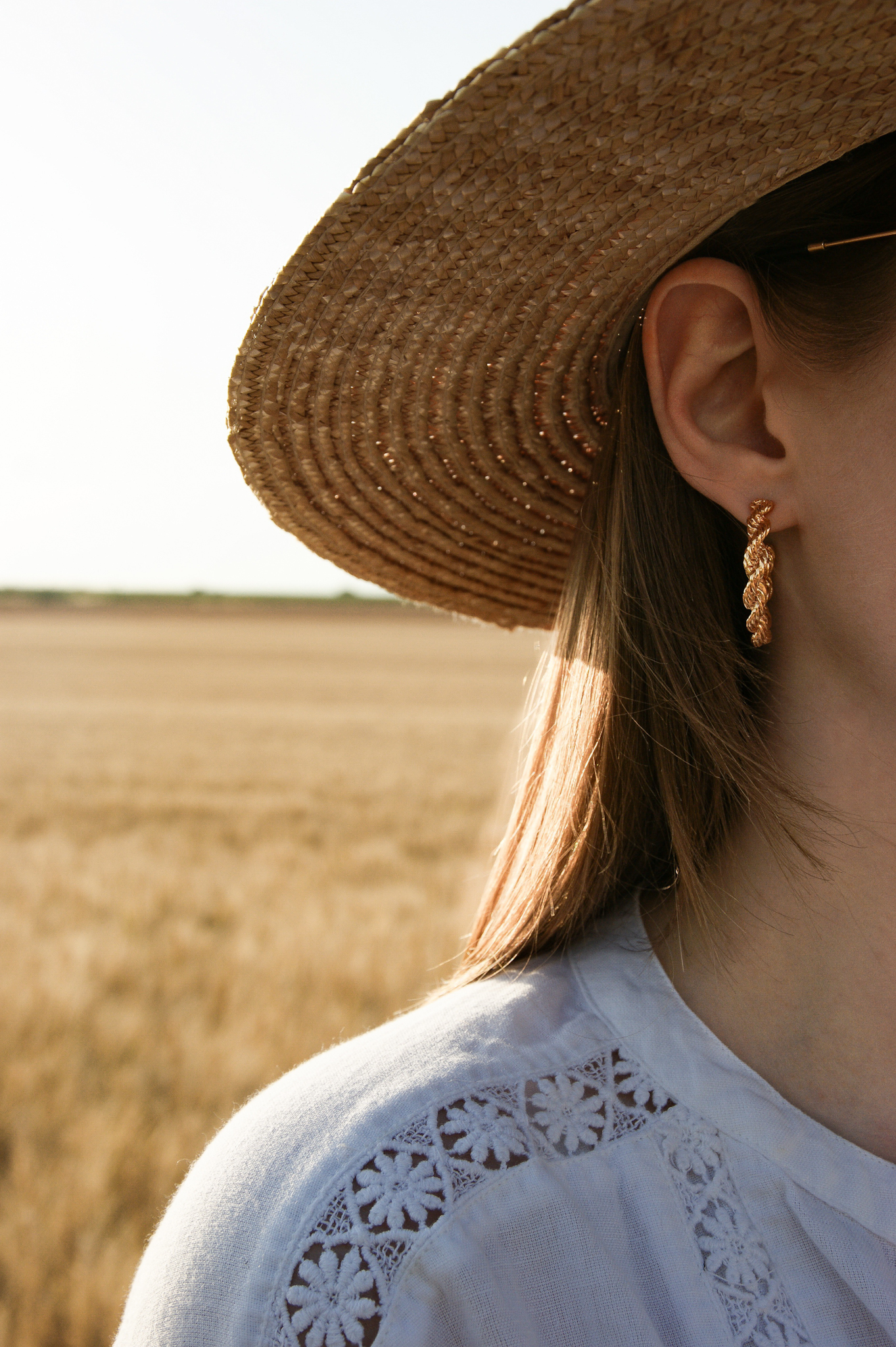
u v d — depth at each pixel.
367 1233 0.70
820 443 0.83
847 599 0.83
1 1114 5.29
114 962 7.77
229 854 12.61
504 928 0.98
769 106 0.73
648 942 0.90
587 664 0.99
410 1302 0.68
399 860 12.16
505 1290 0.69
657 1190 0.75
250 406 1.01
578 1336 0.69
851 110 0.74
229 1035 6.42
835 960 0.83
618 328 0.98
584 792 0.96
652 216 0.82
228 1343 0.69
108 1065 6.13
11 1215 4.38
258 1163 0.75
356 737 25.67
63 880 10.86
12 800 16.38
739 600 0.94
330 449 1.11
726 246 0.86
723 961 0.85
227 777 19.14
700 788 0.90
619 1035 0.83
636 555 0.95
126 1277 4.02
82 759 21.44
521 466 1.22
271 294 0.89
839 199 0.81
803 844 0.85
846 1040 0.81
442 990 1.04
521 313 0.95
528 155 0.75
